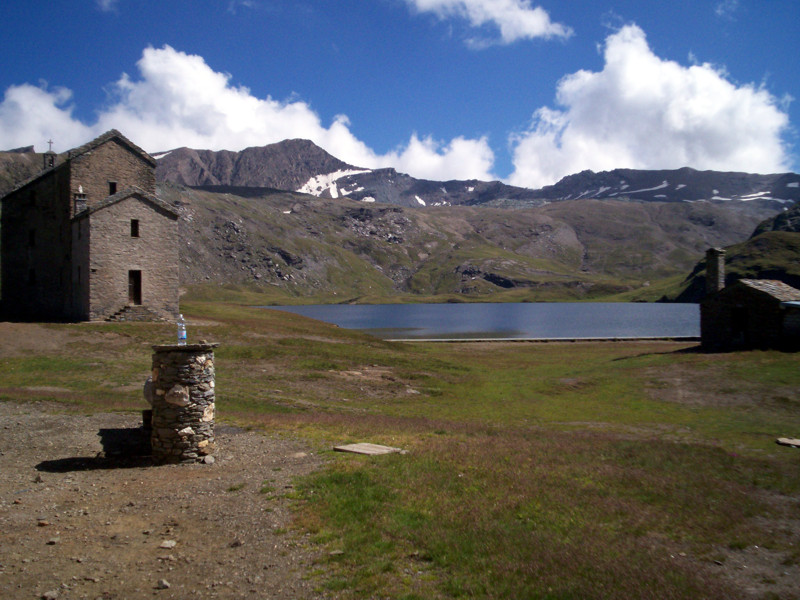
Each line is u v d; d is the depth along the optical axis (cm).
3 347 3831
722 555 1103
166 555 995
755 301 4747
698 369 4091
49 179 5666
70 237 5281
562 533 1133
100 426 2027
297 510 1190
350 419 2477
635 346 6988
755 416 3023
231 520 1152
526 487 1398
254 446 1789
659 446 2094
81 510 1223
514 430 2491
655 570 979
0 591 862
